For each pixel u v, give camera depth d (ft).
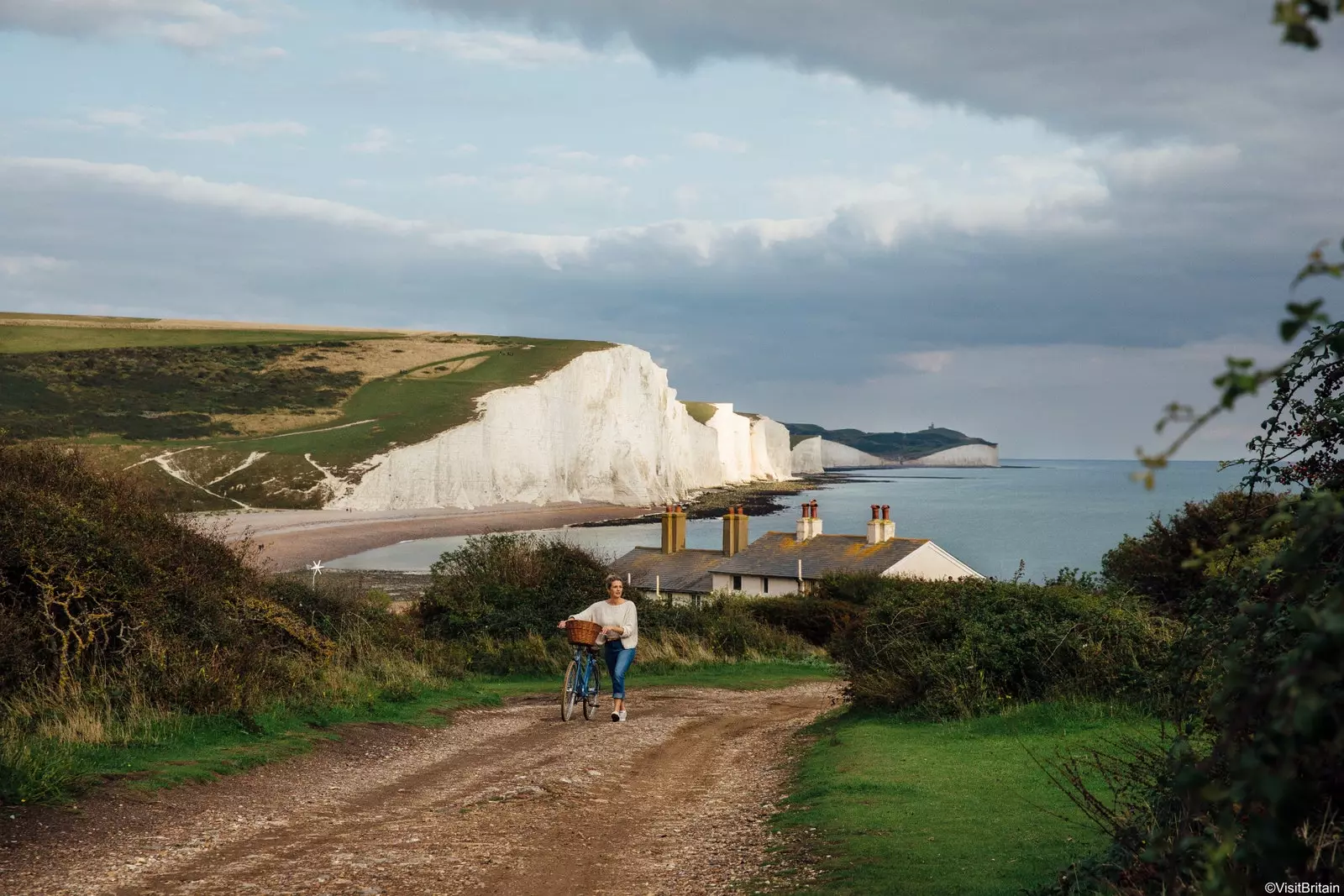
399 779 36.91
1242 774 6.19
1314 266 5.36
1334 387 15.21
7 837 24.71
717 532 373.20
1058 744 35.14
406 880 22.84
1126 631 44.73
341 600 72.33
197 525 58.39
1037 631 46.68
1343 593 5.91
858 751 38.91
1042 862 21.08
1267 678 9.11
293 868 23.56
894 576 127.95
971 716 44.52
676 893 22.03
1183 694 15.02
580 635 53.31
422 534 307.78
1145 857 10.25
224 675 43.93
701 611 110.52
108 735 35.76
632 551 188.24
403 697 56.39
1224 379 5.50
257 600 56.49
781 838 26.48
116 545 46.34
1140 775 20.84
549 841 27.30
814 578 154.51
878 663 52.42
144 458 342.85
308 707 47.78
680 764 41.52
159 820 28.02
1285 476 15.62
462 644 82.99
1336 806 9.95
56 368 442.09
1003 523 418.92
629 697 67.87
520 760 41.39
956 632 50.70
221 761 35.32
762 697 69.36
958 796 29.25
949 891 19.79
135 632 43.86
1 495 44.60
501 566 93.09
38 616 41.57
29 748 30.12
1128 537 85.25
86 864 23.38
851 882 21.13
